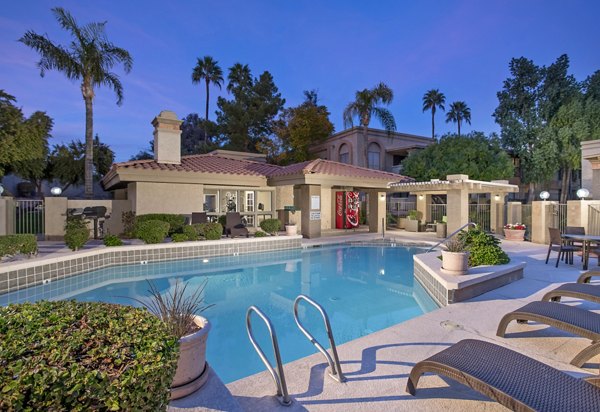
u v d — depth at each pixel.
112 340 2.02
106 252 10.34
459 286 6.03
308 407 2.97
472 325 4.93
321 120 33.72
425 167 25.84
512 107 31.27
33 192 28.34
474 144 24.98
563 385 2.57
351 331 5.97
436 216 21.61
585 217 12.88
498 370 2.76
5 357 1.72
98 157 29.42
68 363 1.73
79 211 14.02
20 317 2.23
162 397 1.87
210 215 16.94
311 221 16.61
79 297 7.78
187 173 15.16
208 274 10.15
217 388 2.87
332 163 19.69
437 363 2.92
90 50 17.03
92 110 17.81
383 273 10.46
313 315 6.77
